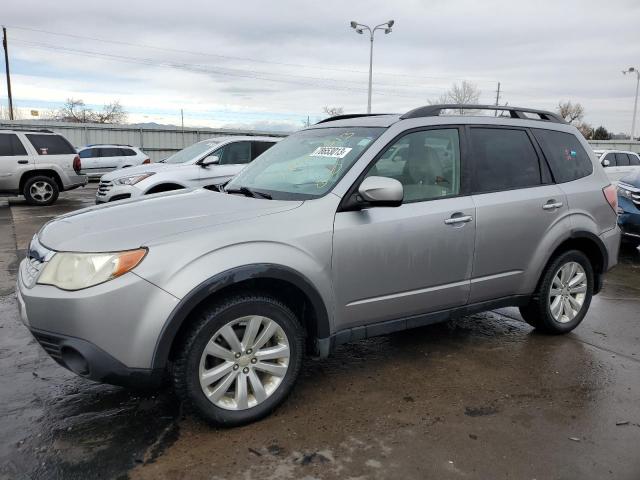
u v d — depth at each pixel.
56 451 2.71
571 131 4.58
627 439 2.91
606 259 4.55
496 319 4.90
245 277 2.79
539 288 4.23
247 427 2.97
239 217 3.00
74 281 2.64
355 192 3.26
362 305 3.31
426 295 3.57
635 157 18.48
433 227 3.49
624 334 4.57
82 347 2.60
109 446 2.76
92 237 2.80
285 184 3.55
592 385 3.55
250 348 2.94
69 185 13.65
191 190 3.94
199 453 2.71
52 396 3.31
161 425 2.97
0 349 4.04
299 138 4.14
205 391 2.83
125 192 8.52
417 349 4.15
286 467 2.61
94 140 28.98
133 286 2.61
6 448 2.73
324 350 3.21
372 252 3.26
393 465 2.64
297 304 3.25
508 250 3.90
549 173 4.23
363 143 3.49
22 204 13.63
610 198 4.55
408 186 3.51
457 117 3.86
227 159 9.38
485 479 2.54
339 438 2.87
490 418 3.10
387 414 3.13
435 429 2.97
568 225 4.20
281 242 2.96
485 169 3.87
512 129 4.13
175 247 2.72
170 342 2.67
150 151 30.45
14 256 7.24
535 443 2.85
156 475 2.54
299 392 3.40
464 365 3.85
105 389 3.40
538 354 4.07
